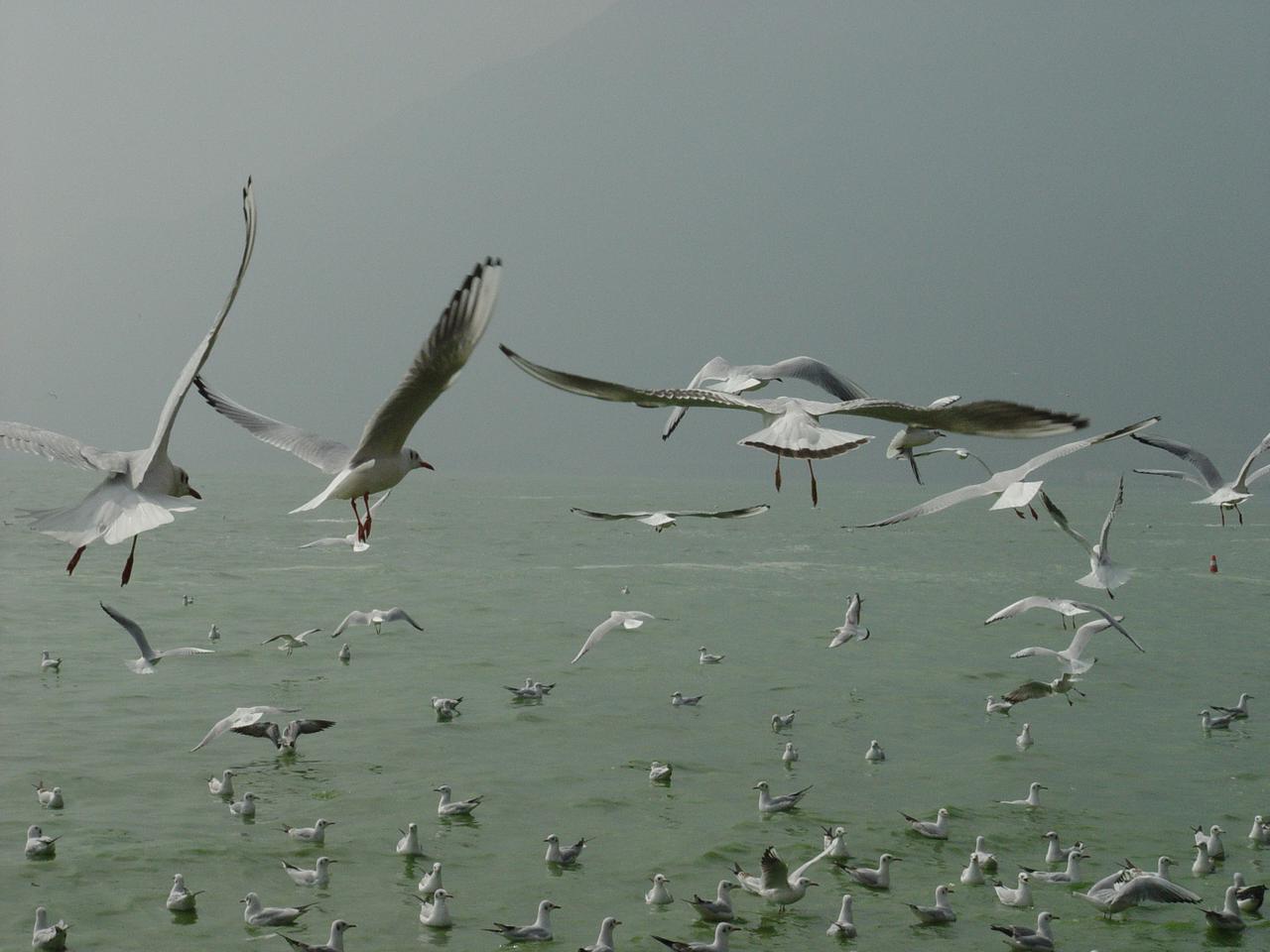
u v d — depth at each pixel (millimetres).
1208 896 26672
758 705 44031
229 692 44375
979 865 28000
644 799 32750
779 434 8508
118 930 24094
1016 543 112750
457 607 67312
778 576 84188
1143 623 64250
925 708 43906
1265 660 53594
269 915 24516
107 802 31359
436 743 37875
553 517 141250
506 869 27734
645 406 8930
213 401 16844
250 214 10172
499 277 12516
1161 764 36812
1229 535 123438
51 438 12359
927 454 14297
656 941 24172
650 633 59469
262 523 122125
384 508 153000
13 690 44031
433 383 13062
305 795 32375
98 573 78625
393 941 23922
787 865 28219
